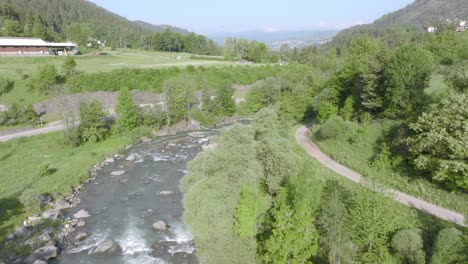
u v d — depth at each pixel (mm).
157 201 57719
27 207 51938
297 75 133375
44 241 45062
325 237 36344
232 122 115188
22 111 93312
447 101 46875
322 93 86562
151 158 79062
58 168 68688
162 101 118438
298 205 33938
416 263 32406
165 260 42156
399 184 48562
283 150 46312
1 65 135375
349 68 83250
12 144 80188
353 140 63312
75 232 48281
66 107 91500
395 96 60688
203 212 39469
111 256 43156
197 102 120750
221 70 163125
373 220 32562
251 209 36969
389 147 55312
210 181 41500
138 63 176875
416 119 52938
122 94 93688
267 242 33875
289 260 33219
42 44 166375
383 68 66062
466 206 40406
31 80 112562
